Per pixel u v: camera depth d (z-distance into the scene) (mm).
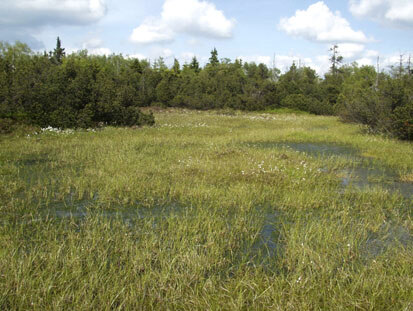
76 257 4742
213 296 4184
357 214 7098
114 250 5188
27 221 6262
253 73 57500
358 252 5355
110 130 18219
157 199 7688
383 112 19031
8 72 19938
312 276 4531
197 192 7984
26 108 18000
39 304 3879
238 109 40281
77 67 22797
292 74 57062
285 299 4156
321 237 5793
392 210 7348
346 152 14297
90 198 7625
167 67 63406
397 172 10836
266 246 5547
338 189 8984
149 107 38719
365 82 44312
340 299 4113
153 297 4098
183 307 4004
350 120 25469
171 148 13555
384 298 4176
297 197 7816
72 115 18156
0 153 11484
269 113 40219
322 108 40094
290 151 13477
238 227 6121
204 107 39375
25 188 8086
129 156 11453
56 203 7266
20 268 4387
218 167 10180
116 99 20656
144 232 5859
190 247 5242
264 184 8938
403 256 5160
